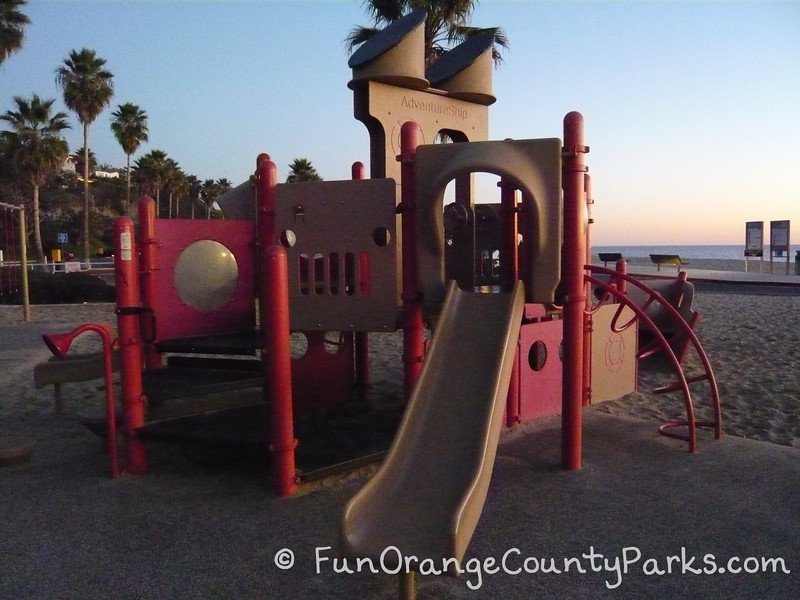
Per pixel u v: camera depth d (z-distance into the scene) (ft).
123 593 11.44
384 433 19.20
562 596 11.35
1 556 12.75
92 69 152.66
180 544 13.17
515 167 15.74
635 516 14.33
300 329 18.39
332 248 18.01
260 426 17.11
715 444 19.10
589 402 23.86
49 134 156.25
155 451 19.06
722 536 13.41
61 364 22.77
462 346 14.57
